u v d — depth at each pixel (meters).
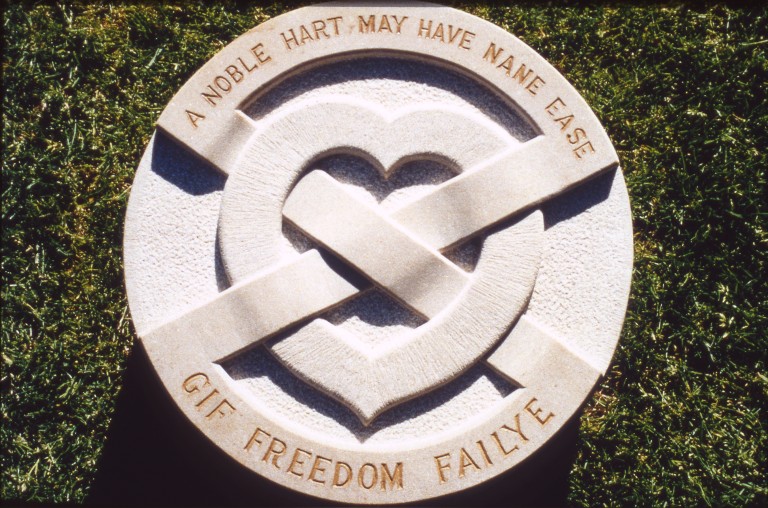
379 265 1.60
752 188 1.84
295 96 1.65
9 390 1.81
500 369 1.59
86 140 1.87
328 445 1.58
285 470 1.58
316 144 1.61
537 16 1.89
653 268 1.84
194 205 1.63
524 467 1.79
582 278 1.62
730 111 1.86
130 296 1.61
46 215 1.85
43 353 1.82
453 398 1.60
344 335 1.60
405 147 1.61
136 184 1.63
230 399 1.59
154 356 1.59
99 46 1.88
